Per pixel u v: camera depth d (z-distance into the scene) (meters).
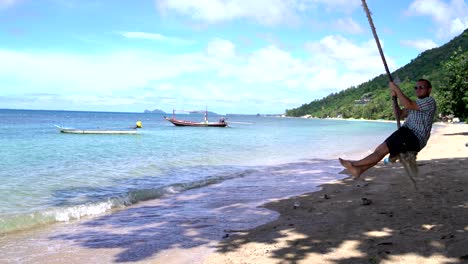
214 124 72.50
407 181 10.65
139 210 8.76
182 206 9.11
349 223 6.65
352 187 10.56
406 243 5.42
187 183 12.05
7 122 80.06
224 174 14.50
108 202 9.38
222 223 7.43
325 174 14.34
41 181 12.76
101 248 6.09
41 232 7.07
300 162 18.59
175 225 7.38
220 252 5.70
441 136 35.84
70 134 41.44
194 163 17.81
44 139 33.88
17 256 5.76
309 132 56.06
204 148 26.03
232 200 9.69
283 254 5.36
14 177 13.52
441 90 37.41
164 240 6.43
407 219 6.64
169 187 11.30
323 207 8.17
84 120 108.25
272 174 14.43
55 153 21.84
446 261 4.74
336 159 19.94
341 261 4.97
